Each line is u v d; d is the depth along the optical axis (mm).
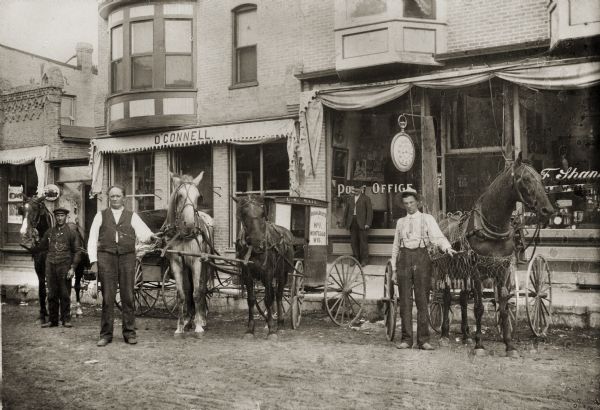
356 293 10586
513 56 11188
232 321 11266
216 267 10281
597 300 9250
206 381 6824
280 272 9375
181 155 16609
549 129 11398
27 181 20953
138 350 8570
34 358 8148
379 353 7949
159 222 12156
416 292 8148
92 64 21906
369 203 12742
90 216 19641
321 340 9055
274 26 14398
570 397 6016
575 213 10961
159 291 12219
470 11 11688
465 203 12422
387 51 11773
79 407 6082
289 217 10344
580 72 10258
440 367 7137
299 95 13734
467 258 7754
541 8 10953
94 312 13141
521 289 8820
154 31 16094
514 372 6883
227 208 15383
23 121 20578
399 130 13062
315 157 13250
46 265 10883
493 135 12227
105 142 17516
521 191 7266
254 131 14438
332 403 5953
